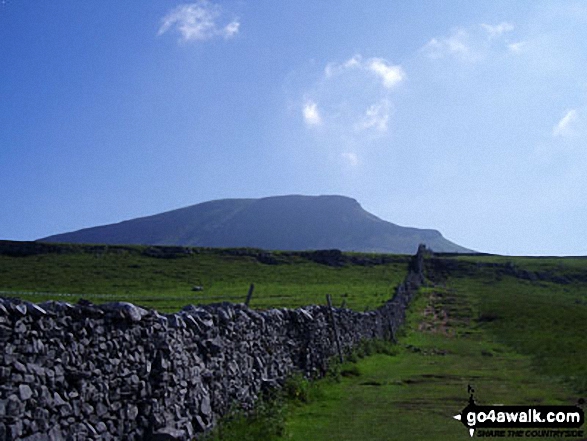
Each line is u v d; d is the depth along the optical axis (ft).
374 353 91.56
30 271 237.66
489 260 382.83
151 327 32.55
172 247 326.65
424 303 199.72
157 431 30.78
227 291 191.52
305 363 60.13
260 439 36.68
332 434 39.65
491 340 124.06
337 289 216.33
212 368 39.60
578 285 310.24
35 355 23.82
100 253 300.40
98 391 27.35
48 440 23.62
